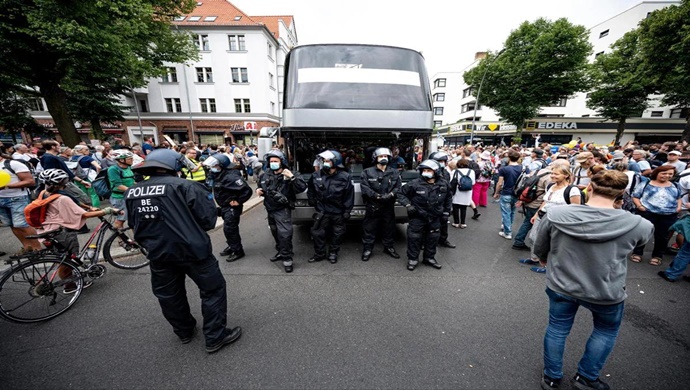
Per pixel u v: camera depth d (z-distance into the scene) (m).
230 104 25.86
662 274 3.64
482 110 39.03
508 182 5.07
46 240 2.90
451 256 4.38
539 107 22.95
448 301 3.11
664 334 2.57
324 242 4.08
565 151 8.88
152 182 2.10
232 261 4.15
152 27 13.74
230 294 3.24
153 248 2.06
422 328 2.64
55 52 10.24
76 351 2.34
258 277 3.65
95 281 3.49
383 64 4.42
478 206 7.97
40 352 2.32
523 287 3.43
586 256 1.69
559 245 1.80
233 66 25.23
